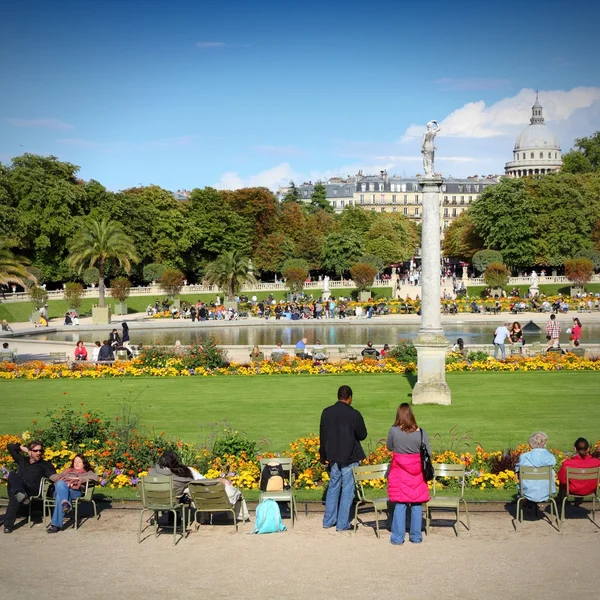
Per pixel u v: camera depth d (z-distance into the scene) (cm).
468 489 1922
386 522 1694
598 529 1623
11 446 1778
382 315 8675
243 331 7225
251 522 1716
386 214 17575
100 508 1836
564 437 2541
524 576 1370
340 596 1295
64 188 9981
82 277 10512
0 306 8525
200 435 2620
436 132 3014
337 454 1620
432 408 3022
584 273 10206
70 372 4031
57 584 1378
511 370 3991
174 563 1470
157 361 4172
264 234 13212
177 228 11606
